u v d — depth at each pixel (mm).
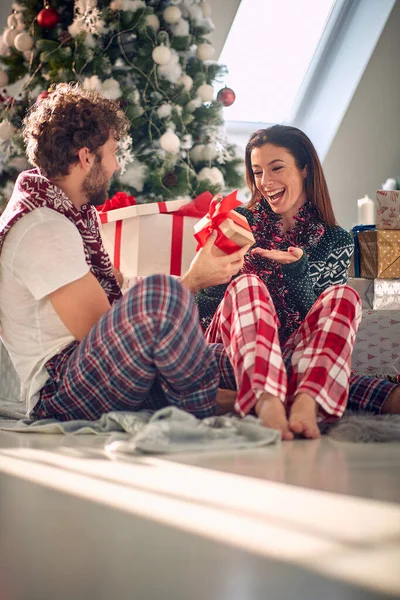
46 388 1731
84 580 666
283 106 5777
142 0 3281
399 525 845
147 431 1372
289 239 2244
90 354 1603
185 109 3406
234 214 1885
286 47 5590
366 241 2947
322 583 649
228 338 1779
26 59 3348
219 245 1854
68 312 1651
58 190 1764
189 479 1112
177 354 1528
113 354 1572
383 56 5480
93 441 1521
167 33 3389
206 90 3461
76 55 3201
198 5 3584
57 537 806
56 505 953
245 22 5438
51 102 1816
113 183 3217
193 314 1533
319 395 1607
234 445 1411
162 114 3291
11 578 673
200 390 1619
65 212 1771
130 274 2414
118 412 1596
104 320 1577
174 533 813
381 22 5262
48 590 640
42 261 1646
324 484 1077
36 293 1641
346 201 5668
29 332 1748
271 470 1189
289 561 710
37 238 1658
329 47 5523
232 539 788
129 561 719
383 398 1813
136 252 2393
